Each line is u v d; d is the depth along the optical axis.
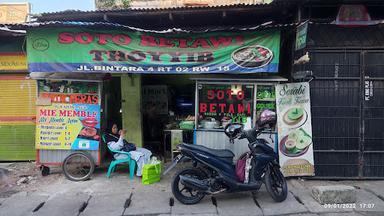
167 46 6.77
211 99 7.35
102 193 6.39
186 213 5.52
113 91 9.06
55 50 6.74
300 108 6.99
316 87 7.02
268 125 7.16
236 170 6.04
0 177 7.36
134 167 7.20
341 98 7.01
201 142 7.31
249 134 6.06
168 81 9.54
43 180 7.14
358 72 6.97
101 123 7.35
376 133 7.05
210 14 7.23
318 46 6.91
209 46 6.77
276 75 7.59
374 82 7.00
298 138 7.00
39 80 7.15
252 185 5.90
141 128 8.69
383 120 7.03
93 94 7.19
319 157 7.07
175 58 6.78
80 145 7.15
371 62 6.98
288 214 5.51
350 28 6.89
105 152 8.08
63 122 7.17
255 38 6.74
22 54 8.45
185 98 9.37
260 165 5.94
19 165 8.44
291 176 7.06
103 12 7.06
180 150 5.84
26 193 6.43
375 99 7.01
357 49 6.93
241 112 7.32
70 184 6.87
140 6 10.63
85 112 7.18
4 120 8.68
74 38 6.74
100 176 7.31
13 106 8.68
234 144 7.22
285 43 7.65
